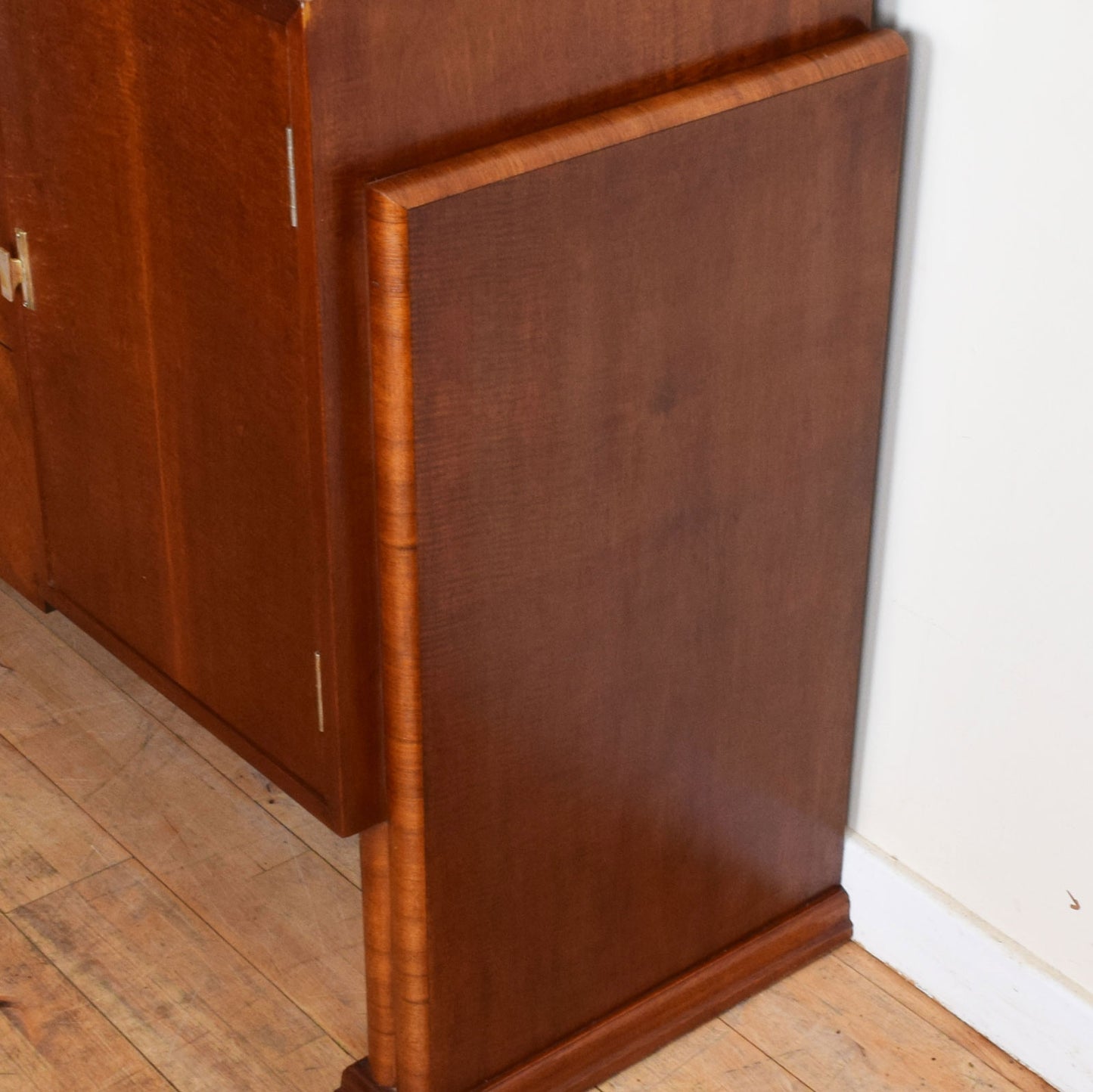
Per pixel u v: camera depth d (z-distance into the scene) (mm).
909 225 1350
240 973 1603
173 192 1149
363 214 1059
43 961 1604
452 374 1109
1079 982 1469
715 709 1426
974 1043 1544
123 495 1373
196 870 1723
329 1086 1489
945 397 1380
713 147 1170
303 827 1783
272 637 1264
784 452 1350
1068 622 1358
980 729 1468
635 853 1436
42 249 1325
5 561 1638
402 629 1179
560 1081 1471
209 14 1041
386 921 1349
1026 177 1254
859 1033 1551
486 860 1324
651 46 1140
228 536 1264
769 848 1554
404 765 1234
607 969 1478
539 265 1117
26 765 1851
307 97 1000
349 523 1157
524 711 1281
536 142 1087
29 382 1435
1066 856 1437
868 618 1528
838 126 1235
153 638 1429
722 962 1561
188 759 1867
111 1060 1502
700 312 1228
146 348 1257
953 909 1548
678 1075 1507
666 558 1312
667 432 1257
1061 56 1199
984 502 1385
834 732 1547
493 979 1391
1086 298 1248
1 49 1250
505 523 1193
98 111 1182
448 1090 1414
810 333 1311
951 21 1258
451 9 1035
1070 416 1293
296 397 1124
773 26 1200
